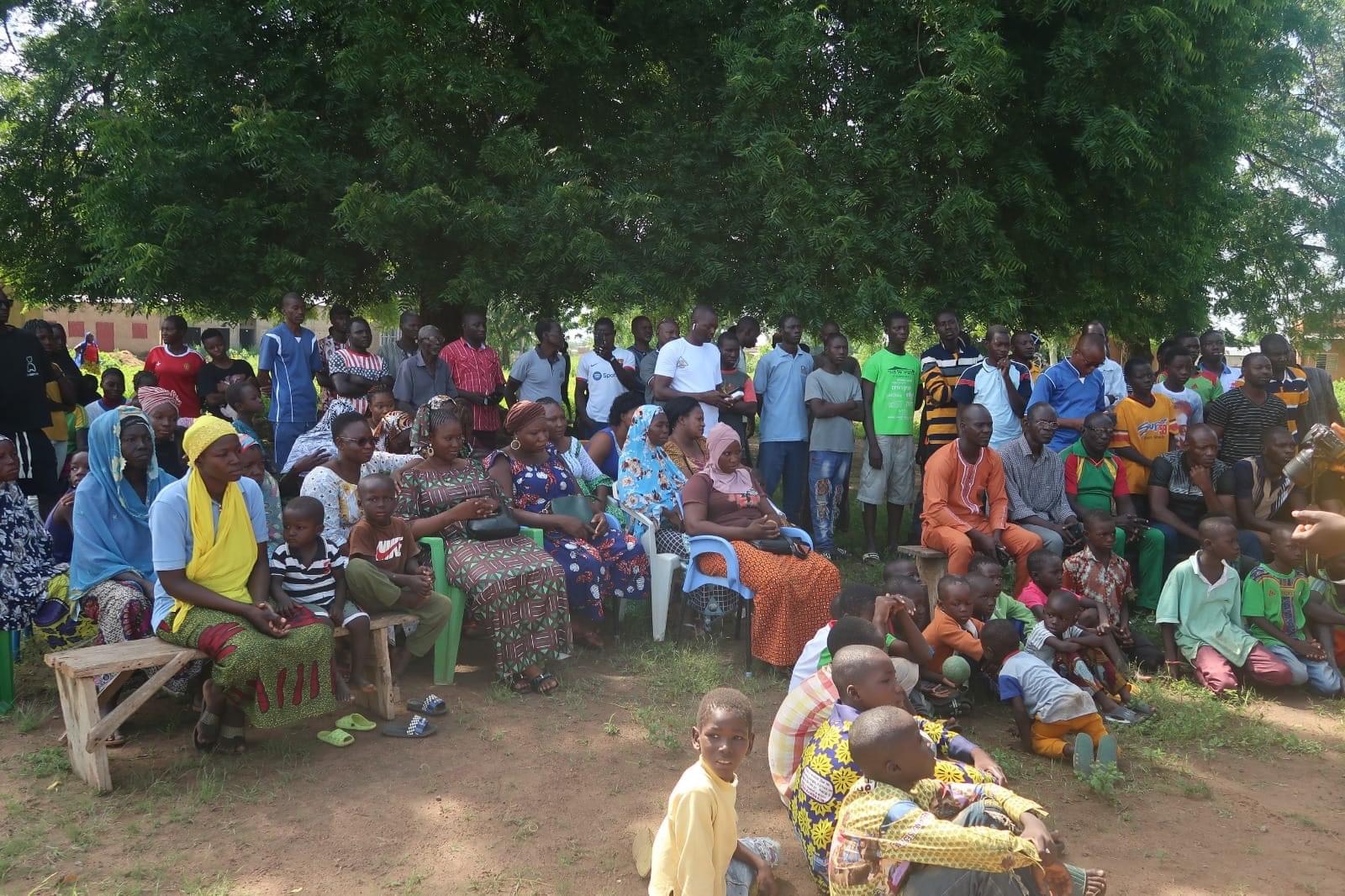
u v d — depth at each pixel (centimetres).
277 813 413
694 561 630
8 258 1288
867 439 882
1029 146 1052
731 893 343
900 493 887
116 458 516
